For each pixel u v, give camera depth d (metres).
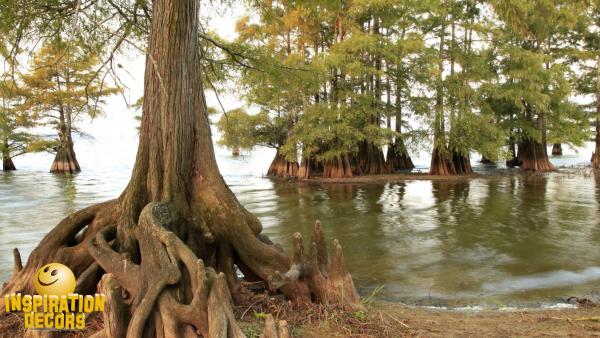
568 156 48.06
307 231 11.92
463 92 25.98
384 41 25.08
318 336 4.82
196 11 5.89
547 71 27.20
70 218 5.95
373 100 25.80
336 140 26.22
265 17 8.99
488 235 11.20
